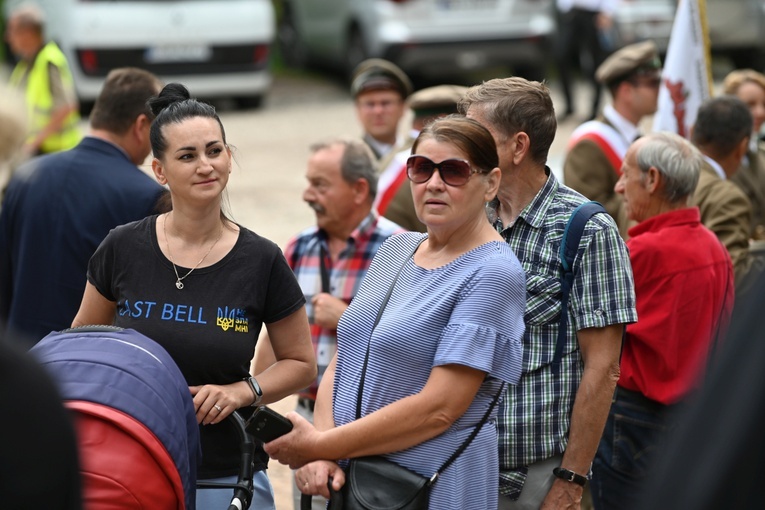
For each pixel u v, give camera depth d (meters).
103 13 39.53
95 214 11.23
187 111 8.78
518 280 7.84
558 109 40.69
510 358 7.73
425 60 40.66
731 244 12.62
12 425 4.24
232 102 44.38
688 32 15.43
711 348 10.83
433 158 7.88
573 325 8.78
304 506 7.95
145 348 7.23
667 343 10.71
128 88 11.50
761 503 3.84
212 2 41.12
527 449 8.68
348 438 7.71
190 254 8.83
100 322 9.18
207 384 8.63
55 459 4.34
